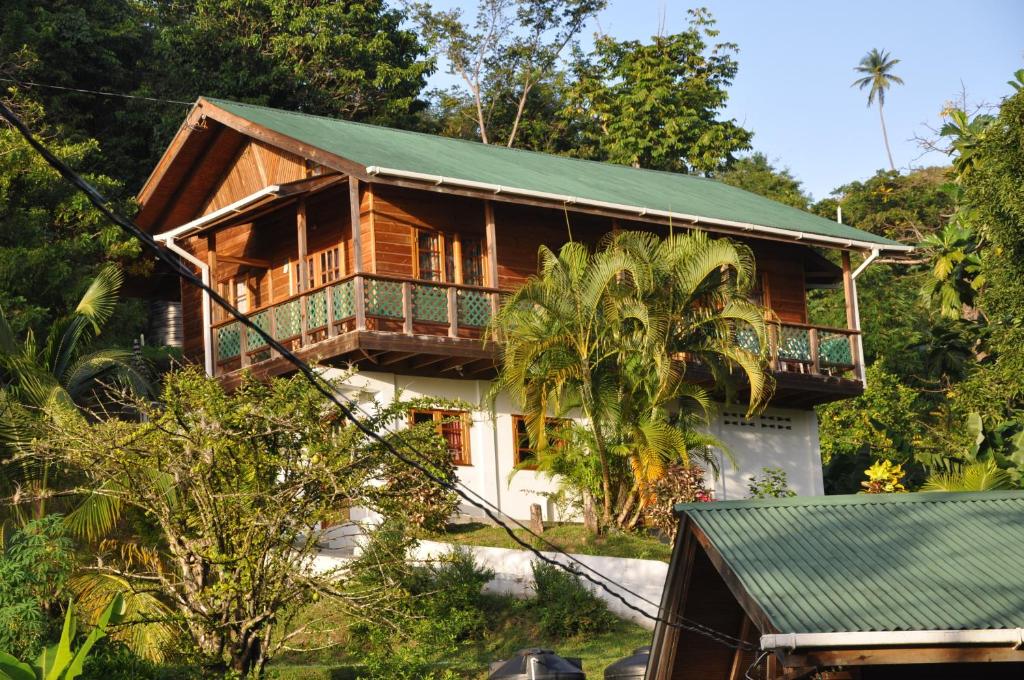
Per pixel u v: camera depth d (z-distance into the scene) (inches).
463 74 2226.9
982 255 1208.2
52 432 703.7
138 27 1658.5
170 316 1553.9
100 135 1594.5
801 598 451.5
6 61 1449.3
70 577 660.7
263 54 1701.5
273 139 1051.3
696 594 519.5
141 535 742.5
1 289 1075.9
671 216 1090.7
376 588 692.1
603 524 970.7
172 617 675.4
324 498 692.1
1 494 744.3
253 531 673.0
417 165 1021.8
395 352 983.6
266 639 683.4
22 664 513.7
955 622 433.4
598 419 957.2
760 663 531.2
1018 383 1067.3
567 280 967.6
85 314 994.1
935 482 925.2
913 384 1790.1
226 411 687.7
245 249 1154.0
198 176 1169.4
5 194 1119.6
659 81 2039.9
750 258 987.3
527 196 1029.2
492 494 1043.9
